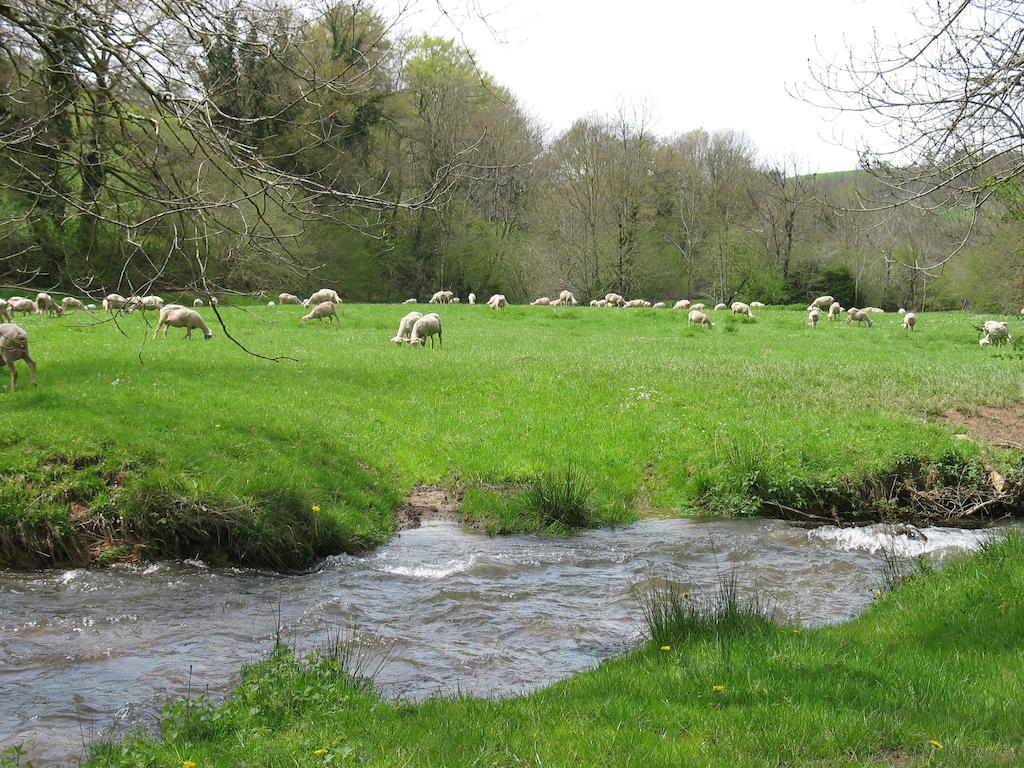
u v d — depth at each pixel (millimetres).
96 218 8133
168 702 6613
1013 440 16891
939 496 14922
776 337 37531
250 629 8852
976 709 5793
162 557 11258
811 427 17453
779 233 80000
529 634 8859
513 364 24844
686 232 83125
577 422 18453
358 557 11930
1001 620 7625
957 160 8445
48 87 8055
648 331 40125
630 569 11539
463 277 69375
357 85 7820
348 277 60531
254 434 14453
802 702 5875
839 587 10758
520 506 14164
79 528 11219
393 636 8727
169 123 8164
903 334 38656
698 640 7664
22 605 9438
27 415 13297
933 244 46000
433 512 14367
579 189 73750
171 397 16125
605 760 5055
